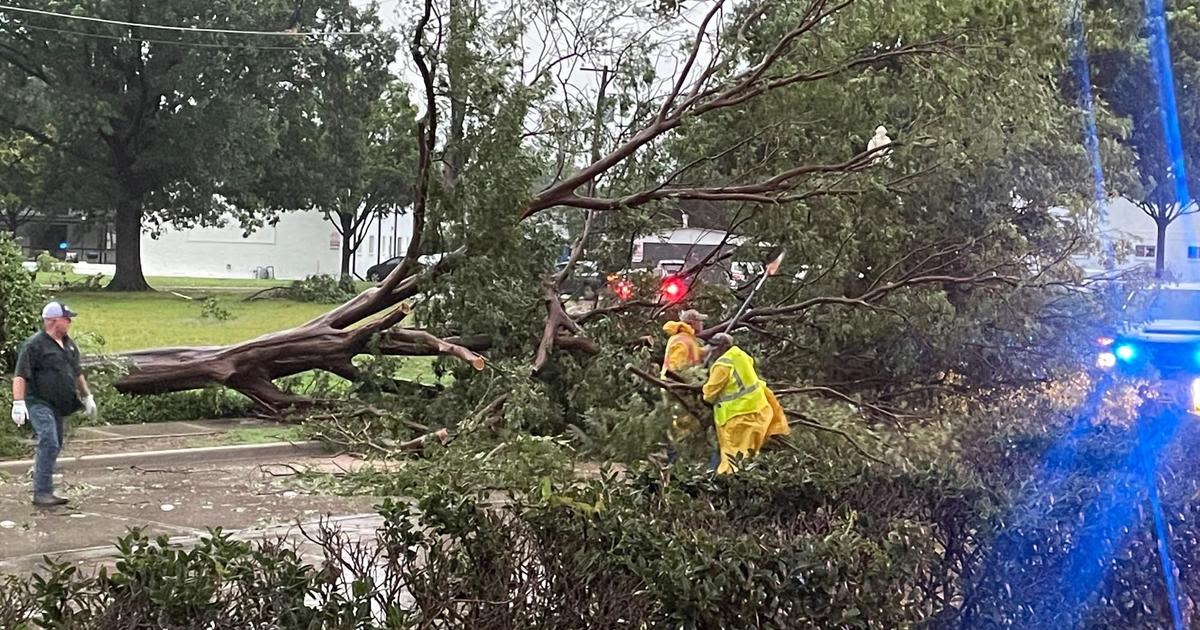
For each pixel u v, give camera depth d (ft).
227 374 44.37
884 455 29.84
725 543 13.62
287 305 129.39
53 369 30.71
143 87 138.51
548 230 44.09
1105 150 42.75
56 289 122.72
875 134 41.27
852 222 40.11
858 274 41.60
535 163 41.57
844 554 13.71
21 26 131.13
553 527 13.64
